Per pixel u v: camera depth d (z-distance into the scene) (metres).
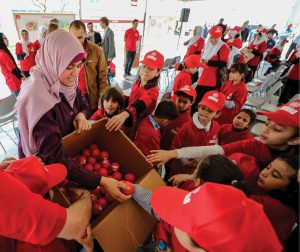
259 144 1.07
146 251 0.75
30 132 0.87
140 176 1.08
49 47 0.89
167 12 7.04
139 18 6.34
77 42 0.93
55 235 0.52
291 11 10.59
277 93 4.28
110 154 1.28
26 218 0.47
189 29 9.38
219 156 0.85
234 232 0.39
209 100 1.41
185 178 1.11
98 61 2.13
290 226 0.74
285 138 0.89
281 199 0.79
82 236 0.63
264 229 0.40
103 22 4.69
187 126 1.46
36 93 0.86
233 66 2.26
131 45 5.31
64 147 1.01
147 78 1.63
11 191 0.47
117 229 0.77
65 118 1.04
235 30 6.46
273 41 7.39
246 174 0.95
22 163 0.62
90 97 2.25
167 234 0.76
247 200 0.44
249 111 1.60
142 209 0.86
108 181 0.88
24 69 3.70
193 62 2.37
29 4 4.75
